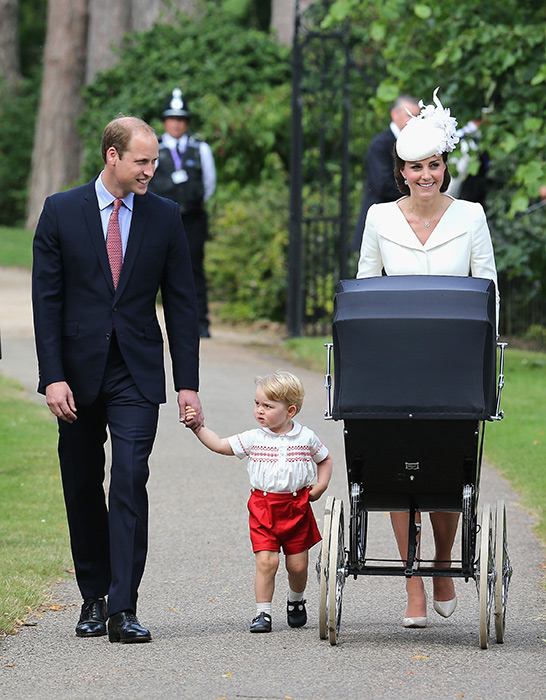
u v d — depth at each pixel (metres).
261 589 21.12
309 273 61.69
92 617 20.98
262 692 17.66
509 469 34.06
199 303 59.88
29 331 59.41
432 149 20.59
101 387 20.78
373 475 19.78
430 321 18.95
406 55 49.66
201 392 45.44
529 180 44.25
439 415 18.78
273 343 59.34
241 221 67.81
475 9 48.31
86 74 115.69
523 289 60.97
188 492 32.16
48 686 18.05
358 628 21.30
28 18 162.88
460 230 21.12
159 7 97.88
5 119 140.25
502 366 20.00
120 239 20.89
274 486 20.89
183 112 56.19
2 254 103.44
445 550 21.59
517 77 46.81
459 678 18.31
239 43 85.44
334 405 19.17
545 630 21.05
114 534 20.31
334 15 49.91
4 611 21.73
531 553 26.19
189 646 20.08
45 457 35.59
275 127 75.75
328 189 68.12
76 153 122.56
